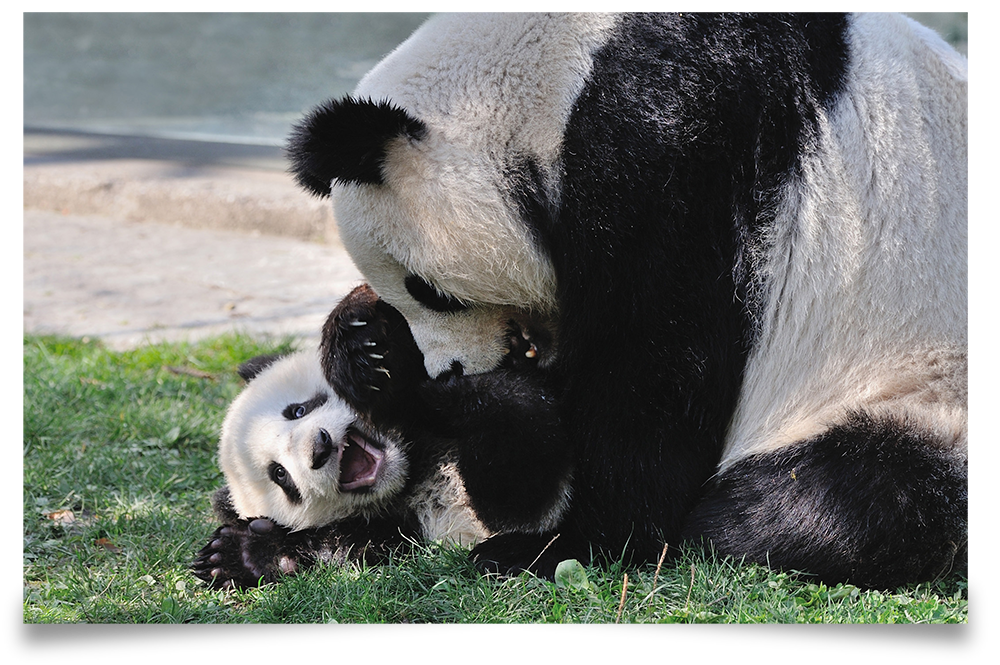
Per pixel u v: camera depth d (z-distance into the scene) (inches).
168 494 412.8
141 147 1010.1
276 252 784.9
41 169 931.3
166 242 812.6
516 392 322.7
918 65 311.9
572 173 290.5
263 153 978.1
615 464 307.9
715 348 299.4
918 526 287.0
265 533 347.9
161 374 543.2
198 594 323.3
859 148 300.0
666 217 289.4
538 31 297.6
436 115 297.4
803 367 307.6
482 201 294.0
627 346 298.4
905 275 301.0
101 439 458.0
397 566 319.6
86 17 1887.3
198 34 1721.2
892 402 300.2
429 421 346.0
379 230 305.1
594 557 315.3
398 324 339.6
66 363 552.7
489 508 327.0
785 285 301.6
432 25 315.9
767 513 300.0
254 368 425.4
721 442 314.5
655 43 292.7
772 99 294.0
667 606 287.7
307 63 1427.2
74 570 333.4
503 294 314.2
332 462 353.1
